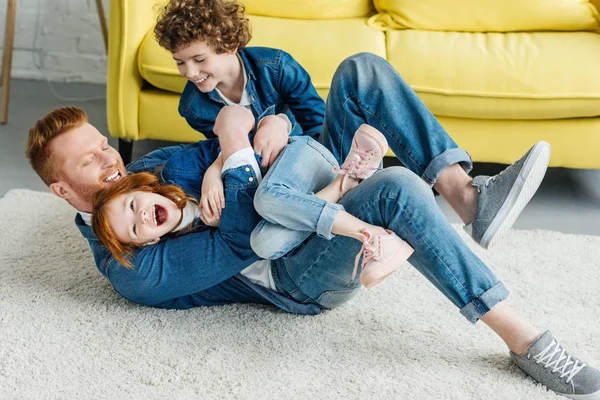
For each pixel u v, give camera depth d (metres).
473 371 1.64
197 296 1.86
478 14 2.66
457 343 1.74
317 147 1.70
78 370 1.63
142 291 1.75
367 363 1.67
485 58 2.44
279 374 1.62
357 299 1.92
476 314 1.57
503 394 1.57
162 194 1.68
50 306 1.86
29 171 2.77
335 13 2.84
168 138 2.60
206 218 1.65
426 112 1.72
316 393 1.56
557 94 2.36
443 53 2.46
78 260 2.09
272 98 1.96
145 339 1.74
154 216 1.63
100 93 3.55
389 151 2.68
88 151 1.65
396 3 2.71
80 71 3.62
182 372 1.63
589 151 2.46
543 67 2.40
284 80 1.94
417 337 1.76
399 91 1.73
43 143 1.64
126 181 1.65
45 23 3.56
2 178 2.70
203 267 1.69
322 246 1.62
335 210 1.50
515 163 1.62
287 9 2.80
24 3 3.52
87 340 1.73
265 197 1.55
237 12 1.91
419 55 2.45
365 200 1.52
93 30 3.57
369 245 1.45
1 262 2.06
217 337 1.75
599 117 2.45
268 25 2.63
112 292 1.94
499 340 1.75
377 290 1.96
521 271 2.07
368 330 1.79
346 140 1.81
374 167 1.58
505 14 2.65
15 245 2.16
